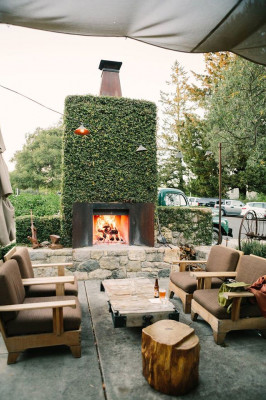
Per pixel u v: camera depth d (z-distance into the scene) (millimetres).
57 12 1967
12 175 27500
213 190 21984
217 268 4512
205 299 3727
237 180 20656
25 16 2018
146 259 6340
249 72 12133
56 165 25938
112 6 1898
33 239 6238
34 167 27203
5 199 3738
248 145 14039
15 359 2994
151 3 1858
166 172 23484
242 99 12711
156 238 7164
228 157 16203
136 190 6875
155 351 2549
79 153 6555
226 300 3355
